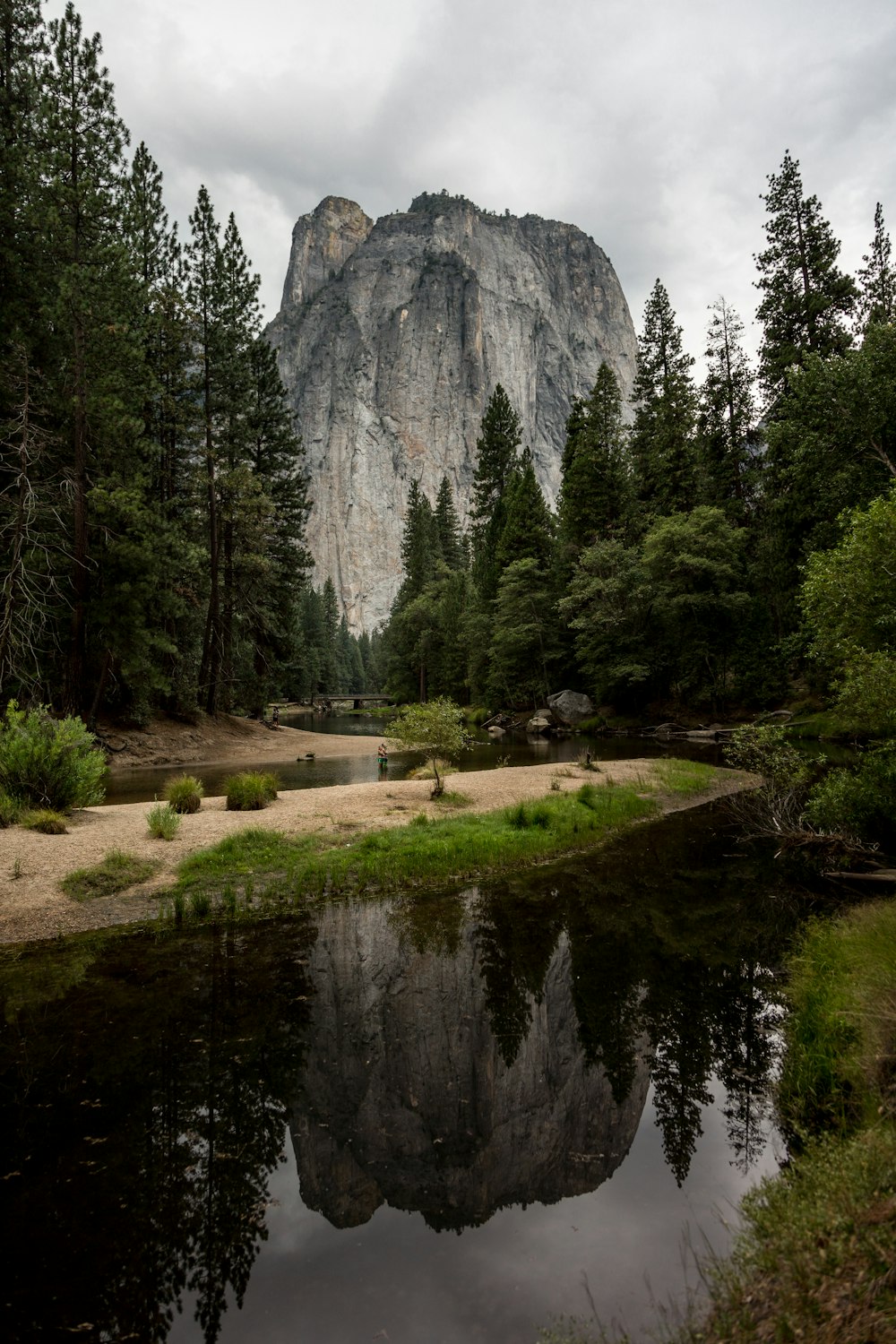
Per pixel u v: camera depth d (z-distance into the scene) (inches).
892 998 176.6
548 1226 136.3
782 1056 203.3
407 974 271.9
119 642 935.7
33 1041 213.9
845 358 810.8
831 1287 94.4
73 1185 147.6
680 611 1376.7
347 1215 142.9
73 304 824.3
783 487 1146.0
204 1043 213.6
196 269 1224.2
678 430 1529.3
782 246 1214.9
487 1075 198.7
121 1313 115.3
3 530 828.6
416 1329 110.3
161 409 1180.5
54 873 372.8
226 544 1364.4
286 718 2337.6
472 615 2017.7
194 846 431.2
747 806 619.8
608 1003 244.4
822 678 1115.3
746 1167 153.6
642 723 1460.4
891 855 397.7
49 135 844.6
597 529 1672.0
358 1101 185.3
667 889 383.2
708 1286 111.0
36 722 525.0
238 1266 126.4
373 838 453.7
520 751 1147.9
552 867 436.5
